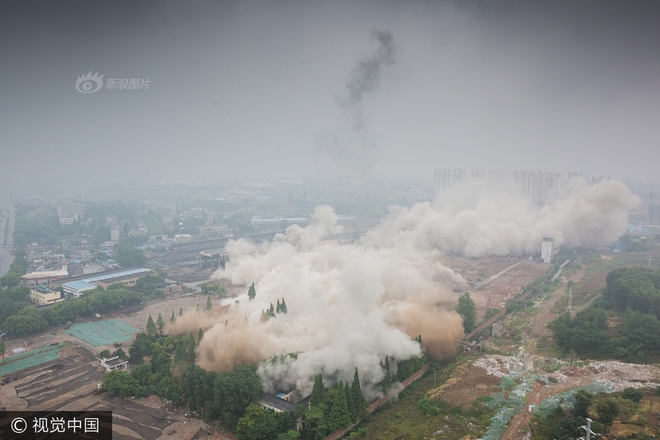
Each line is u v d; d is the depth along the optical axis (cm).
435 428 10600
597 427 9638
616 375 12388
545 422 10575
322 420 10338
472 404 11500
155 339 15350
